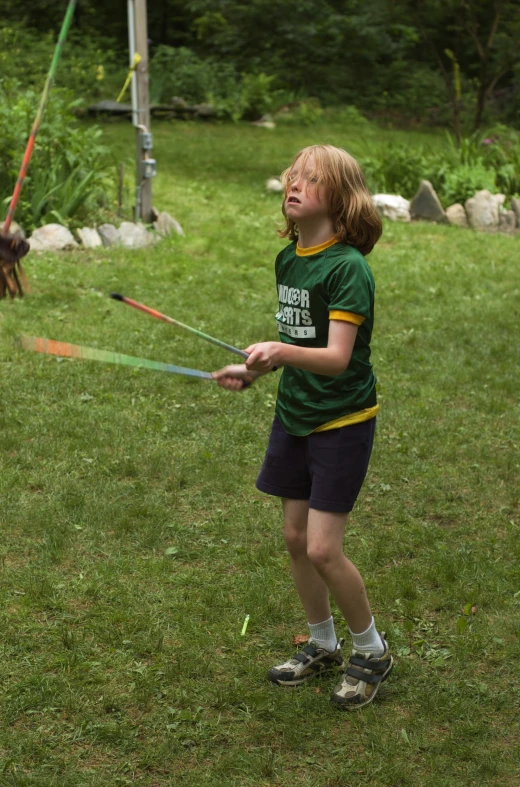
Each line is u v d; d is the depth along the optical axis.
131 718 3.33
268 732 3.28
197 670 3.59
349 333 3.08
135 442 5.66
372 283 3.17
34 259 9.60
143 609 3.99
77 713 3.33
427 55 30.03
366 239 3.21
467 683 3.58
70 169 11.06
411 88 27.50
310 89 27.33
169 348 7.38
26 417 5.90
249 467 5.46
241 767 3.10
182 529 4.69
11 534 4.57
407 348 7.81
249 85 24.56
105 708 3.36
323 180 3.12
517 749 3.22
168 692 3.46
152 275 9.51
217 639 3.82
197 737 3.24
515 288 10.12
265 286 9.60
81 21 30.03
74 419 5.92
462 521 4.93
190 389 6.57
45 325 7.66
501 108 26.78
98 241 10.55
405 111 26.83
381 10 22.17
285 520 3.48
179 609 4.01
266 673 3.60
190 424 6.00
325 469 3.23
